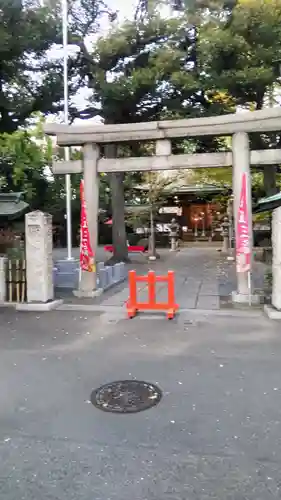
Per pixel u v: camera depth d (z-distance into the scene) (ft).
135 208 78.64
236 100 47.24
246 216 28.27
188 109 47.98
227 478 9.85
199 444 11.36
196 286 36.45
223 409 13.42
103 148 53.88
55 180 83.41
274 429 12.10
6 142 41.14
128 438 11.73
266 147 50.34
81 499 9.25
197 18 42.24
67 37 46.34
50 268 29.45
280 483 9.64
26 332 22.74
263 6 37.60
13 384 15.69
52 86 47.03
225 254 66.59
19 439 11.78
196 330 22.52
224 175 57.82
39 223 28.43
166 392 14.78
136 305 26.05
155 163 30.94
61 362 17.98
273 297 25.70
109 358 18.39
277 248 25.09
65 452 11.09
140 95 47.14
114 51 46.37
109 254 71.00
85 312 27.20
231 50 38.73
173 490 9.46
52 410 13.52
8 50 38.99
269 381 15.61
